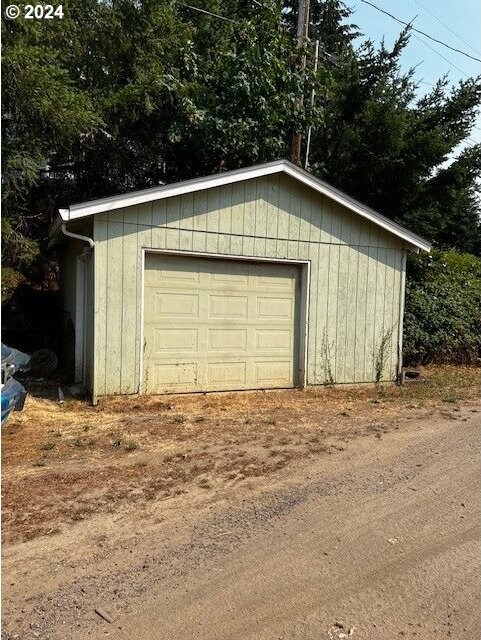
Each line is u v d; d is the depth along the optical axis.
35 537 3.38
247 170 7.61
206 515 3.75
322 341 8.59
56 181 13.29
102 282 7.01
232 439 5.60
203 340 7.89
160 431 5.86
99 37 12.51
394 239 9.11
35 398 7.34
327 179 13.95
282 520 3.70
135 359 7.29
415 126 13.62
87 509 3.79
